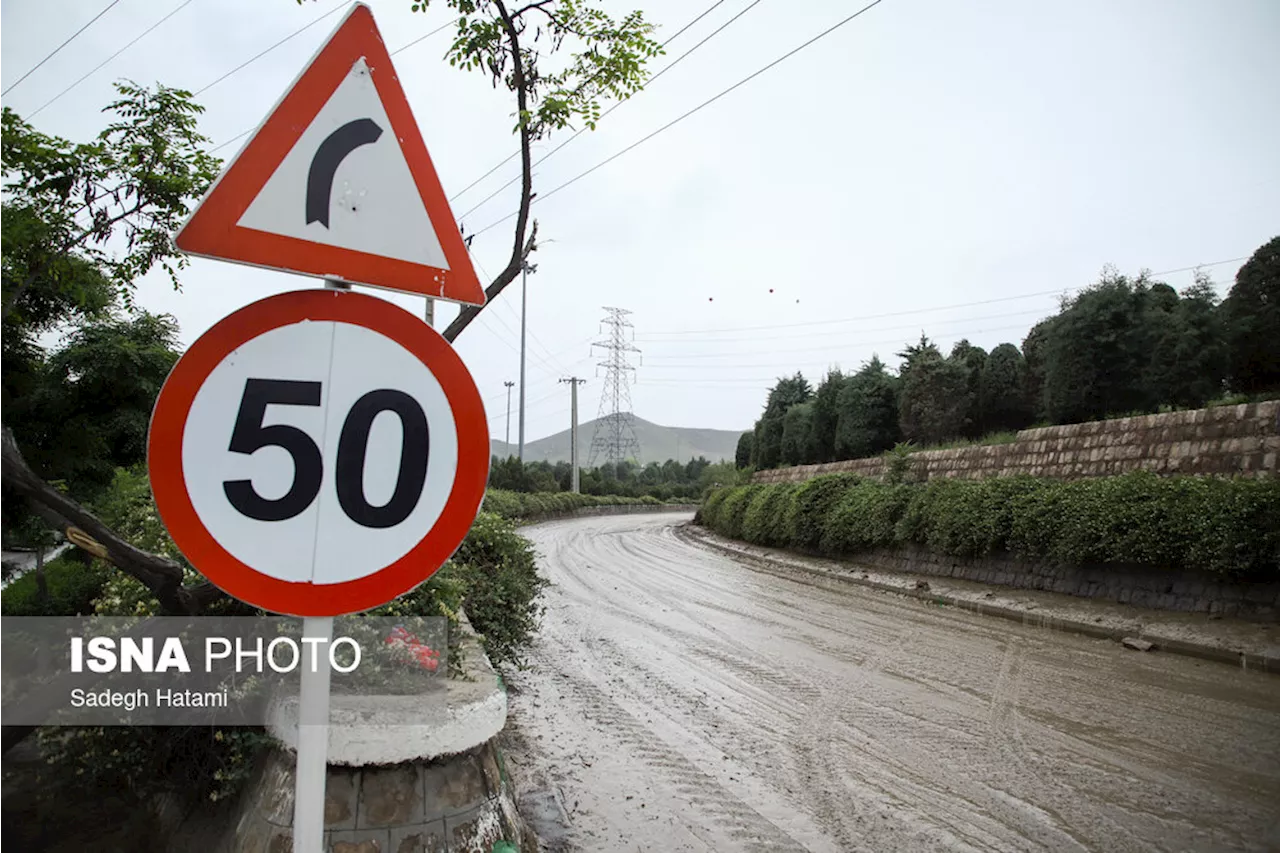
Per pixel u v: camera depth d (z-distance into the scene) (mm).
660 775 5102
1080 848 4051
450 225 1719
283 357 1506
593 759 5395
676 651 8977
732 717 6410
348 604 1500
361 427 1540
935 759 5391
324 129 1619
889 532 16703
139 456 6715
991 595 12523
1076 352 16172
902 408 23438
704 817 4449
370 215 1641
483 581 6348
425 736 2537
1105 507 11047
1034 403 21047
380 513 1538
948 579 14375
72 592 6516
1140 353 15570
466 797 2658
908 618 11430
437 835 2523
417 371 1588
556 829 4242
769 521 22781
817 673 7902
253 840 2588
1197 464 11875
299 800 1473
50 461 5992
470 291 1728
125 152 4348
